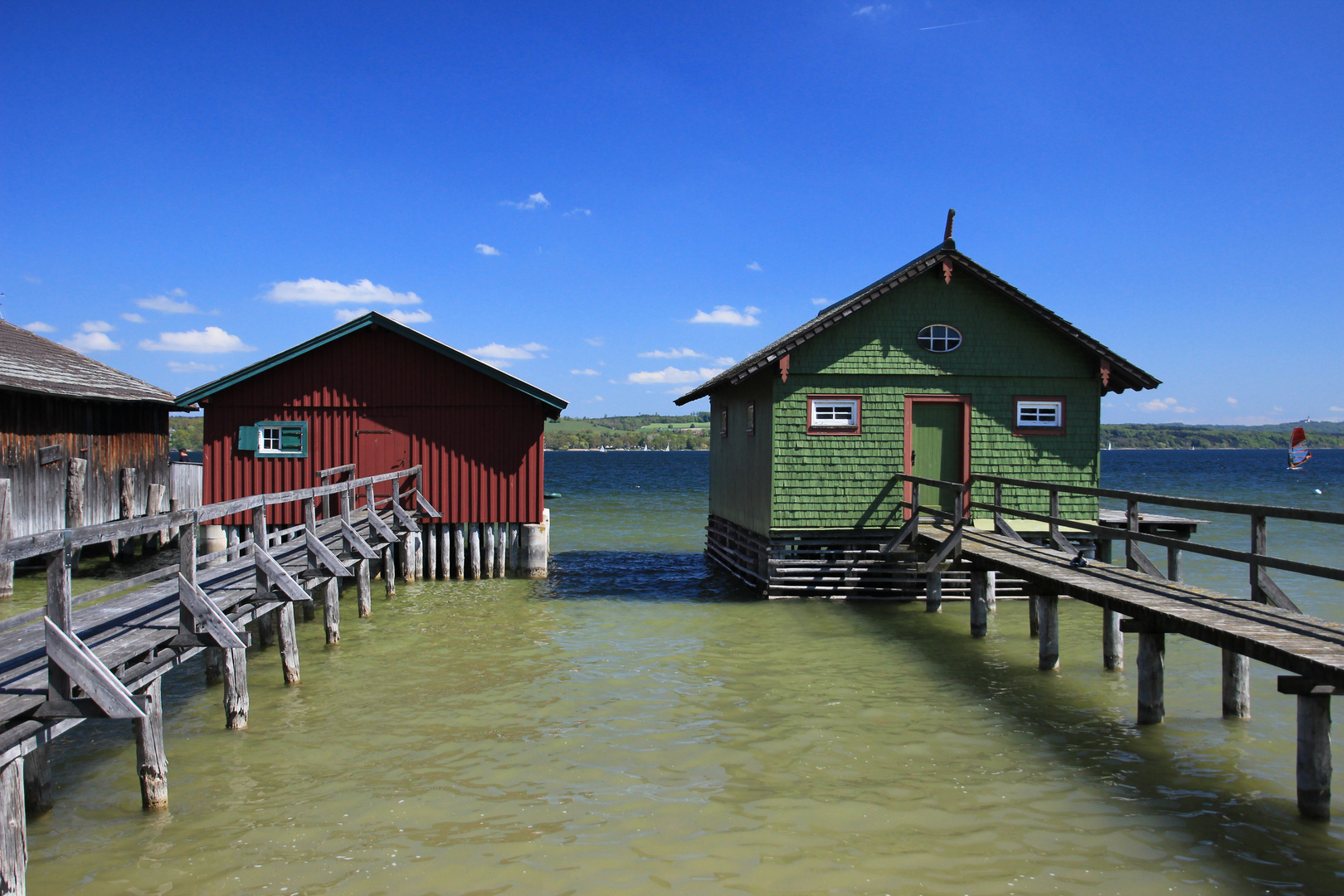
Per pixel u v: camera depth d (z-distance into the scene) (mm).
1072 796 6402
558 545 23750
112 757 7262
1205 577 16969
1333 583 15820
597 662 10359
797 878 5199
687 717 8250
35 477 16047
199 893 5039
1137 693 8727
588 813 6105
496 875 5234
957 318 15062
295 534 16359
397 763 7059
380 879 5195
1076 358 15195
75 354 20828
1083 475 15148
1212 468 98875
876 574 14602
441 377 16703
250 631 12445
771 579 14594
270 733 7801
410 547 16438
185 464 22281
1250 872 5277
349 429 16562
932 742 7570
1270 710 8477
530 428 16781
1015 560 10766
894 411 14938
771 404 14922
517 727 7957
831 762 7082
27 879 5207
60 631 5078
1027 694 9062
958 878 5203
